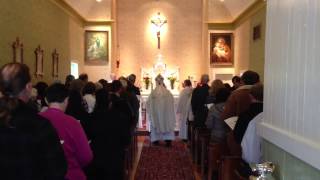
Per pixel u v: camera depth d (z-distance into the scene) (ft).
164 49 49.08
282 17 9.06
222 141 17.84
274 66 9.69
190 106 30.96
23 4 25.70
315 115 6.95
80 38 46.01
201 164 22.29
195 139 24.94
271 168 8.59
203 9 48.67
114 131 14.69
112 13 47.88
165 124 32.96
